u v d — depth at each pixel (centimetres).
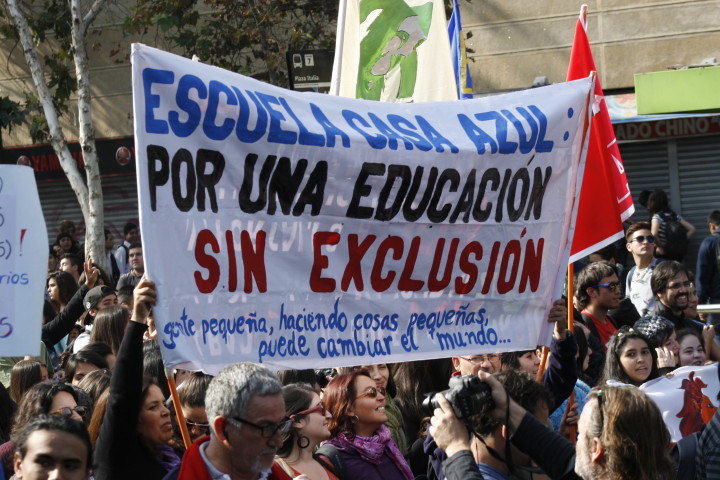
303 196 489
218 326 461
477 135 549
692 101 1580
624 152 1756
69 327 862
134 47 444
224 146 466
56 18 1752
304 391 484
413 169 520
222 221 465
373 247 512
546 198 574
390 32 752
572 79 654
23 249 496
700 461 490
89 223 1462
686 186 1725
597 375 769
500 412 404
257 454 370
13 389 619
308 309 491
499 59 1808
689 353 698
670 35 1738
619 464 382
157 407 447
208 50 1658
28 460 378
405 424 649
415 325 527
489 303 554
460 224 540
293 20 1753
